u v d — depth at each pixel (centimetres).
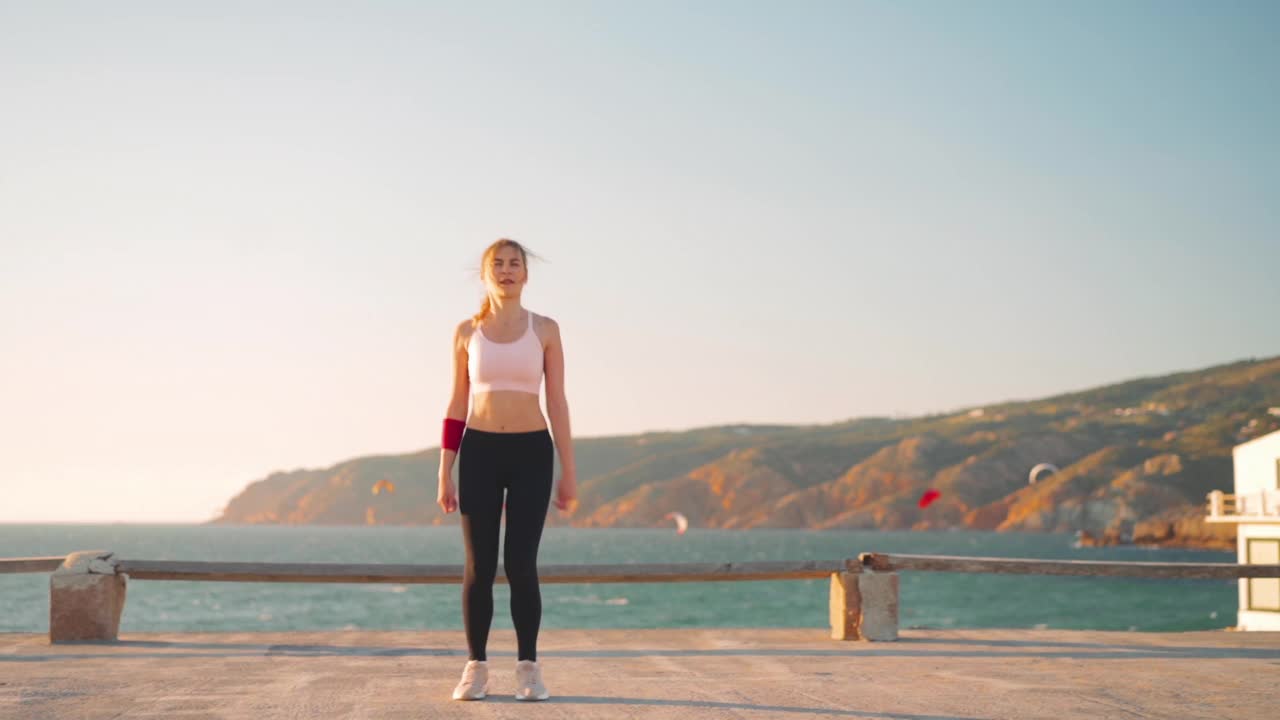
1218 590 8038
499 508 468
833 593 723
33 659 587
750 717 409
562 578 710
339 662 577
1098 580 9169
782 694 468
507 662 583
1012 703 446
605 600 6391
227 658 595
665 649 656
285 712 414
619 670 550
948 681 511
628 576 712
